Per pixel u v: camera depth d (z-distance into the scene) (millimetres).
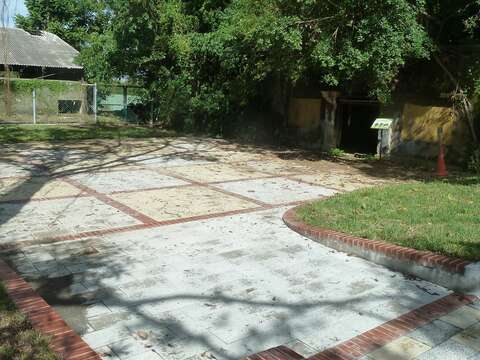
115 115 26016
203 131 21688
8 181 10062
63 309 4496
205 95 21047
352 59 12094
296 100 18500
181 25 21812
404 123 15219
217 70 21141
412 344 3973
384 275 5520
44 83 25594
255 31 13594
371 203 7961
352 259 6008
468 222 6754
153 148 16250
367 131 17938
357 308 4672
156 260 5793
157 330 4152
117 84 25266
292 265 5754
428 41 12641
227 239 6656
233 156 15234
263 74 16859
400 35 11750
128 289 4965
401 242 5961
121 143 17219
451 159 14055
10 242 6293
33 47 31938
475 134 13484
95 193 9234
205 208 8336
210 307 4613
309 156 15852
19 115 24891
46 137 17531
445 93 14062
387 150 15695
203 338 4043
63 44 34219
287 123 18922
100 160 13273
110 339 3982
